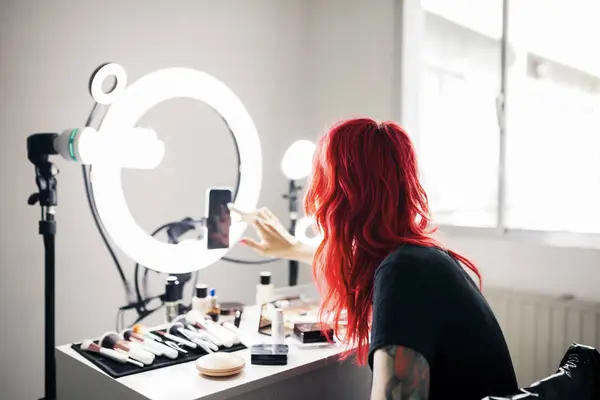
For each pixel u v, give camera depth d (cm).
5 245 146
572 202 167
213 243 137
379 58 192
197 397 92
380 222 92
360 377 125
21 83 146
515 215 173
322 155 99
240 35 193
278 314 119
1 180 144
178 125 176
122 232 121
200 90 134
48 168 118
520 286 161
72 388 112
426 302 79
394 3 187
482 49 185
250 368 106
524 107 175
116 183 119
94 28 158
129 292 168
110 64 113
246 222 141
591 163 163
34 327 152
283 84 207
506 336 159
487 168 186
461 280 86
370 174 92
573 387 82
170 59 174
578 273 150
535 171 173
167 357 110
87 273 159
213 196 137
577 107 166
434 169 198
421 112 195
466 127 192
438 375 82
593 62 163
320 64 212
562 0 169
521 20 172
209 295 140
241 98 194
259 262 188
